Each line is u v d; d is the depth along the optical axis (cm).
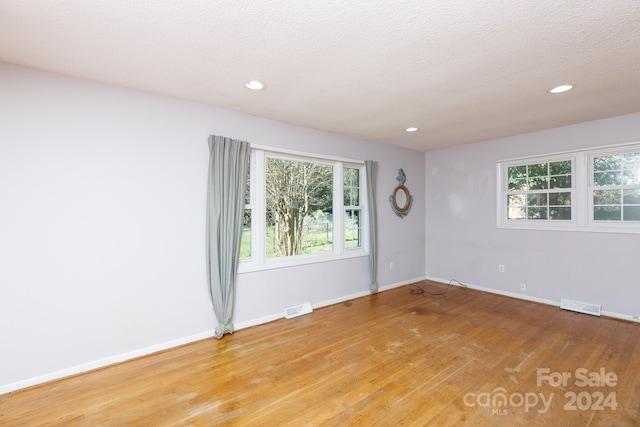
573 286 389
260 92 275
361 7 158
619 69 229
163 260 283
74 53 205
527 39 188
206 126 308
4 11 159
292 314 368
